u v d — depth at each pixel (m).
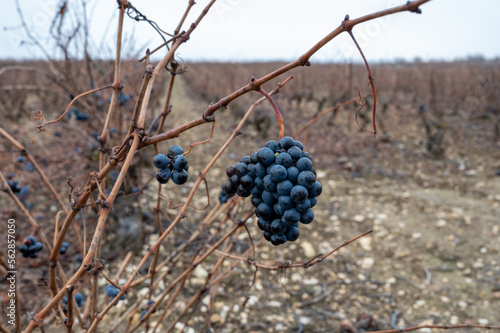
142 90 1.00
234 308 2.97
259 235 4.05
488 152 7.16
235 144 7.55
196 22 1.09
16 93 7.88
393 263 3.64
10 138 1.49
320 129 8.35
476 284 3.34
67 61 3.14
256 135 8.13
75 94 3.22
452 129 9.09
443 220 4.42
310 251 3.78
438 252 3.81
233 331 2.74
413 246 3.92
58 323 2.51
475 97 11.38
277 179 0.86
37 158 4.08
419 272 3.52
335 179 5.83
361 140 7.59
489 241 3.96
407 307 3.08
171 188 5.05
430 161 6.73
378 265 3.62
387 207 4.82
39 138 5.05
